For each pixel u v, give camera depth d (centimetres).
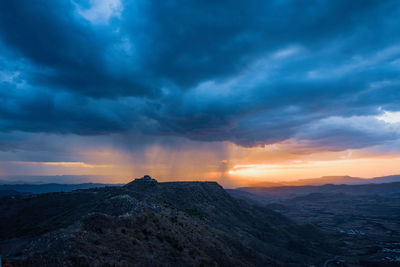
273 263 11856
